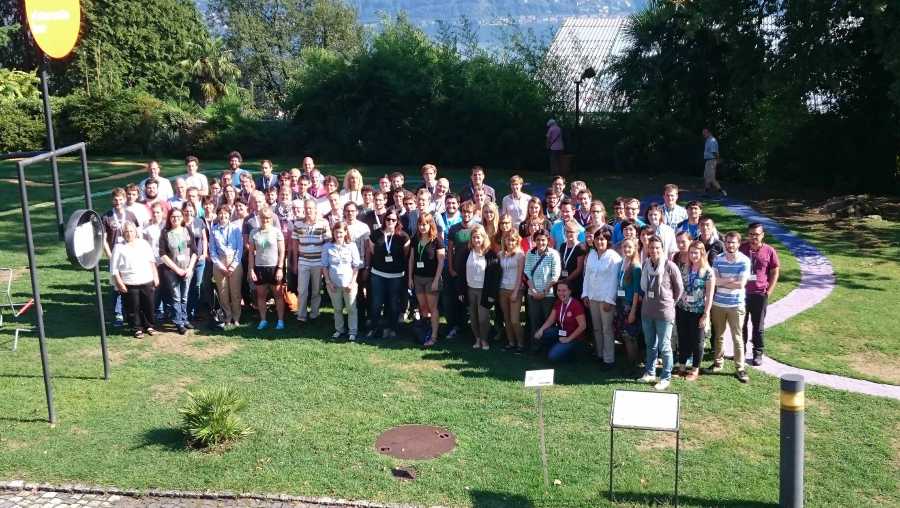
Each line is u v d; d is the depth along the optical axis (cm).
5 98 2583
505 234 1137
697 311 1024
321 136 3456
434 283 1174
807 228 1959
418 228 1184
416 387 1026
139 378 1062
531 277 1121
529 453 851
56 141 3550
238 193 1412
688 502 758
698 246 1019
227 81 5203
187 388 1029
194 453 860
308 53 3534
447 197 1265
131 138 3541
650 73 2855
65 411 962
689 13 2362
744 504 754
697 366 1044
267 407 970
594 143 3031
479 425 917
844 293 1420
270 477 809
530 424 919
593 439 880
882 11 1948
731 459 837
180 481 805
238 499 778
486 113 3130
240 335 1231
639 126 2905
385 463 835
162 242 1232
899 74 2003
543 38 3266
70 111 3547
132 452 864
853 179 2458
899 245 1778
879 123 2423
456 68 3231
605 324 1070
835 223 2011
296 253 1271
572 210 1142
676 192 1262
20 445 881
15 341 1162
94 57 4362
